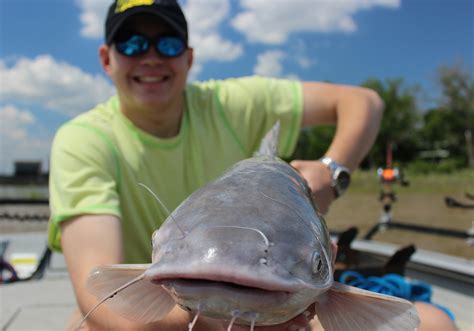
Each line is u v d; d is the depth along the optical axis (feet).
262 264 1.11
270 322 1.23
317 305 1.50
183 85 2.81
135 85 2.67
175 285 1.10
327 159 2.61
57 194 2.32
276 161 1.85
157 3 2.65
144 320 1.56
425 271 4.14
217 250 1.12
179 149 2.81
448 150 59.47
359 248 4.59
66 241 2.14
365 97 3.05
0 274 4.25
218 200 1.37
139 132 2.70
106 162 2.49
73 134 2.52
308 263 1.23
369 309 1.45
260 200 1.36
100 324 1.79
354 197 22.07
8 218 5.43
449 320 2.31
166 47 2.65
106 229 2.13
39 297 3.73
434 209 14.99
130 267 1.49
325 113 3.26
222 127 3.01
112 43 2.70
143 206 2.66
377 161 55.67
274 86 3.28
